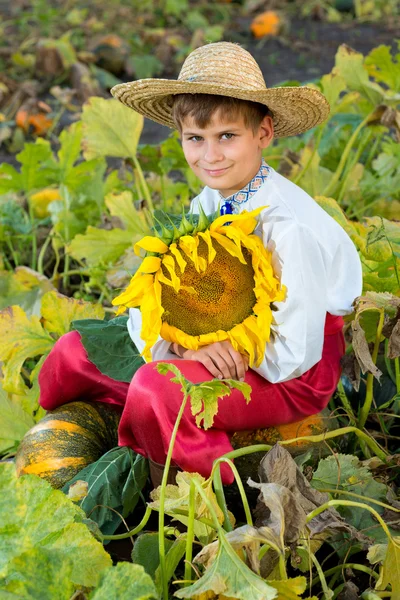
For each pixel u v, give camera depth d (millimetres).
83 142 4477
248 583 2141
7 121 7125
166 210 4652
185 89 2734
